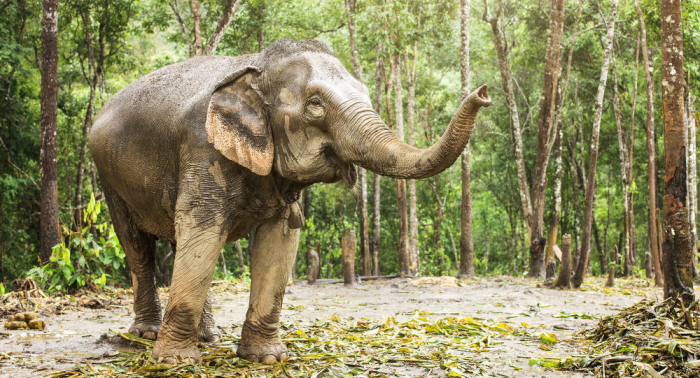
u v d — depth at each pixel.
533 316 7.84
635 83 19.48
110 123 5.19
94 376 3.94
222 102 4.19
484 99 3.10
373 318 7.55
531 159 30.22
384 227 30.64
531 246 17.27
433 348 5.17
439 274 28.64
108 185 5.49
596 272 30.38
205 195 4.26
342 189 31.02
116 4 20.78
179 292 4.26
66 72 23.56
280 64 4.21
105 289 10.24
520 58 28.89
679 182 6.02
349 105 3.87
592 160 12.50
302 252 30.22
